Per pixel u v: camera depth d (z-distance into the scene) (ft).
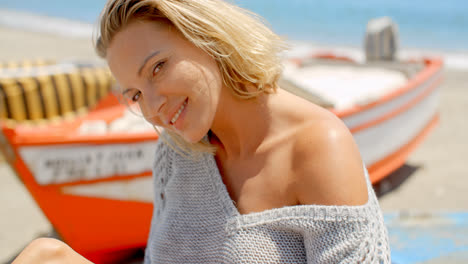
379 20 20.72
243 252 4.15
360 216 3.67
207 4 3.97
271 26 4.49
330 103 11.82
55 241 4.10
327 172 3.76
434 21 74.84
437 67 18.24
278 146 4.09
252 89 4.21
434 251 7.84
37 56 38.45
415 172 17.53
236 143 4.37
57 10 76.02
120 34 3.99
